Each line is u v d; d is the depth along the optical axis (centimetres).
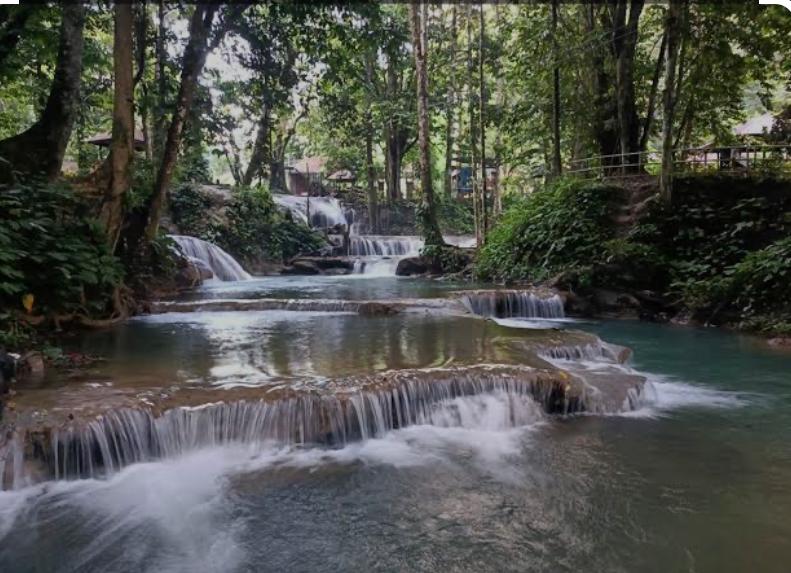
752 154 2150
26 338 779
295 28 1460
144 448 499
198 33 1284
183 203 2162
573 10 2136
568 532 400
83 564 364
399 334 888
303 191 4156
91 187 1117
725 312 1229
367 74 2930
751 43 1555
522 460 521
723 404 696
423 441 561
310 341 830
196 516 421
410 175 4206
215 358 711
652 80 2033
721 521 413
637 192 1598
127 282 1321
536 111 2202
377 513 427
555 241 1599
